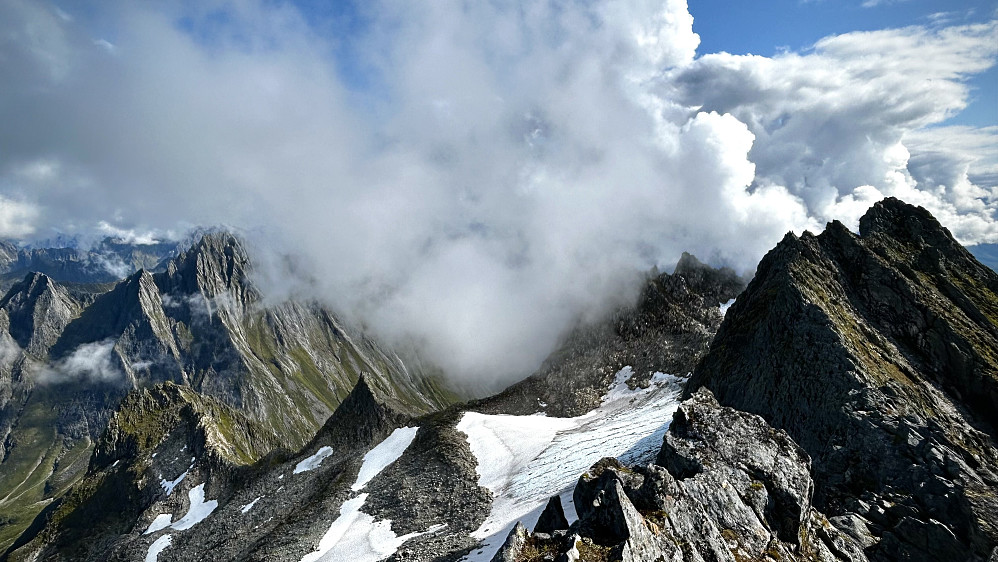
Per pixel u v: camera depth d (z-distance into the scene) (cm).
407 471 10356
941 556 4325
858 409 6175
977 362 6906
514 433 11400
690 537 3128
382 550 7375
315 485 11750
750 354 8125
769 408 7181
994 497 4678
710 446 4059
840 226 9331
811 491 3912
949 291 8244
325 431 14612
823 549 3597
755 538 3334
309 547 8338
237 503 12912
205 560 10256
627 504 2986
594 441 9594
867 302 8262
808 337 7194
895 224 9700
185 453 17238
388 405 14288
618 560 2630
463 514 7956
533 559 2792
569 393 14525
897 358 7175
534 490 7925
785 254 9294
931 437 5525
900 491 5197
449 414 13012
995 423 6425
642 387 13638
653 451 7381
